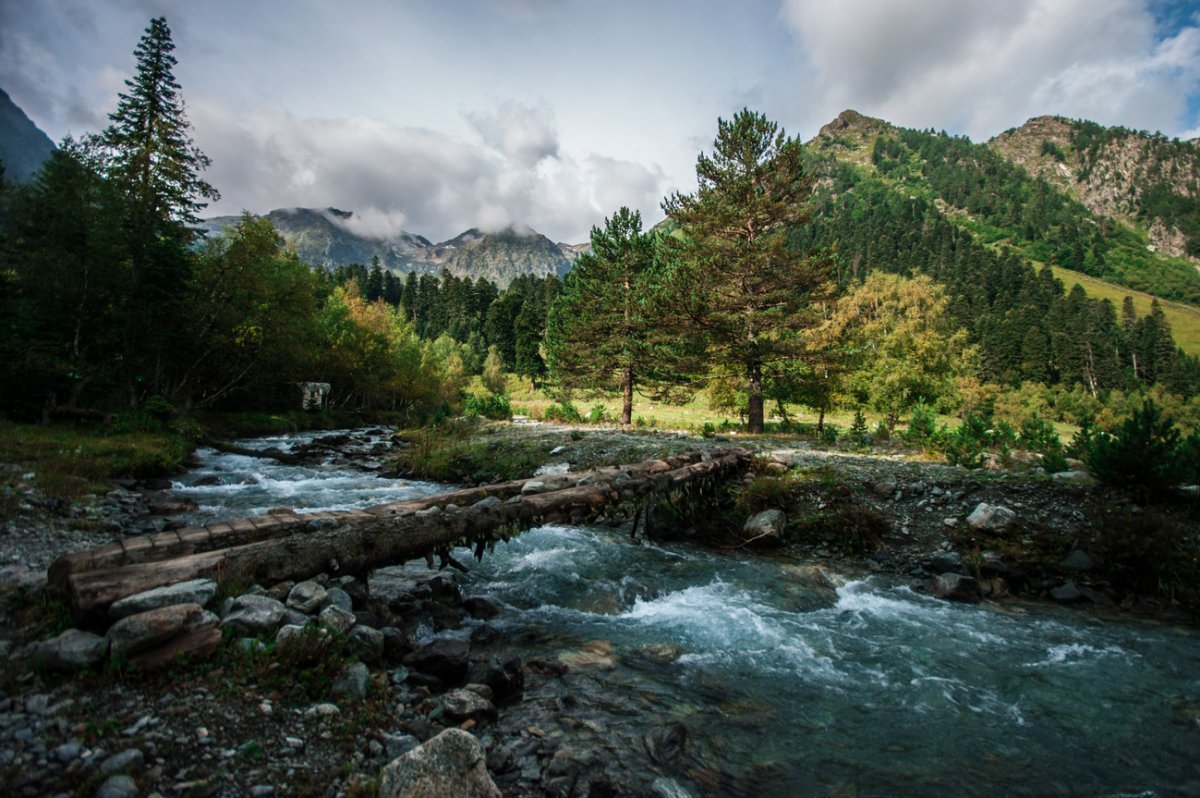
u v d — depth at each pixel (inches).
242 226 1289.4
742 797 145.9
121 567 191.0
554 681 206.2
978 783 159.9
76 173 1021.2
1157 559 344.2
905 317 1433.3
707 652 249.1
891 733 186.5
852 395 1143.0
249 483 646.5
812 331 1156.5
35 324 850.8
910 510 463.5
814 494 501.0
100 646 148.1
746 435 1019.3
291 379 1630.2
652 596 328.5
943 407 1331.2
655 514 477.7
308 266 1558.8
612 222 1321.4
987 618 310.5
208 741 125.8
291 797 112.7
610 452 712.4
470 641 243.4
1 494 366.0
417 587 290.0
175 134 1150.3
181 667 151.7
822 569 391.5
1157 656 260.7
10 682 137.6
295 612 190.1
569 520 361.4
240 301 1295.5
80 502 397.7
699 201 1075.3
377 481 707.4
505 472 693.3
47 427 707.4
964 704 209.9
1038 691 222.4
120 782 105.0
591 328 1317.7
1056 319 4677.7
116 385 1021.8
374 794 114.3
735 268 1003.3
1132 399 3307.1
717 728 180.9
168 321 1107.9
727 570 388.5
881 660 248.8
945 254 6845.5
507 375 3905.0
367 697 159.6
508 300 4913.9
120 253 1031.6
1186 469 418.0
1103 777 165.6
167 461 635.5
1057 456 533.0
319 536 236.2
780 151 1013.2
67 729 122.4
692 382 1222.9
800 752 171.3
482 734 159.5
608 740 163.8
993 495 458.6
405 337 2618.1
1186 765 173.0
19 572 242.2
